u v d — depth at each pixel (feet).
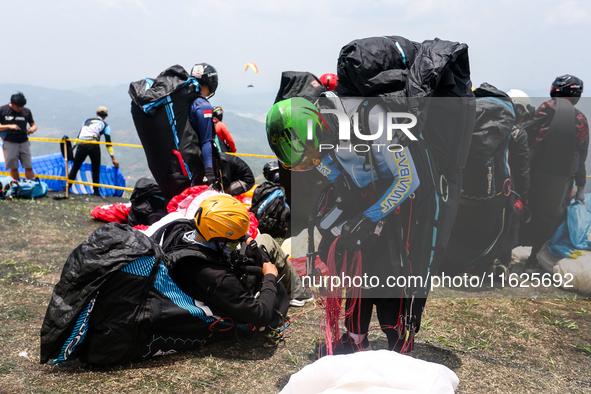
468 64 7.44
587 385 8.25
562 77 11.99
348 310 8.15
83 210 25.21
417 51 7.61
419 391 5.32
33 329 10.05
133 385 7.93
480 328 10.64
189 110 16.11
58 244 18.10
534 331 10.49
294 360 9.04
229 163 23.97
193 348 9.32
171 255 8.93
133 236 8.64
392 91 6.95
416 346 9.67
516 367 8.86
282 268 11.50
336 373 5.63
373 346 9.59
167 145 15.97
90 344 8.33
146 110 15.47
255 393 7.80
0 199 26.61
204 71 16.31
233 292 8.79
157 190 19.60
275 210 18.99
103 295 8.25
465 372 8.64
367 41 7.41
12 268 14.46
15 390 7.57
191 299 9.02
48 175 32.37
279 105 7.17
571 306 11.84
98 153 30.81
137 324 8.44
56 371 8.34
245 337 9.82
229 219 8.65
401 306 7.67
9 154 27.17
